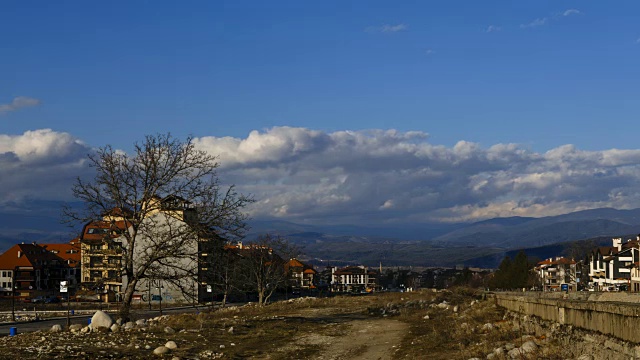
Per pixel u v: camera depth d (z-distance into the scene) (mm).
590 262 128375
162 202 34688
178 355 21953
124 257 34094
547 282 151875
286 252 86688
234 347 25016
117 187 33438
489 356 17953
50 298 106188
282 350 24922
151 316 56625
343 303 55594
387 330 31344
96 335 26141
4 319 66562
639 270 94062
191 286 36594
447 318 33688
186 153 34344
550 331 18234
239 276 71188
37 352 20594
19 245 122000
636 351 12188
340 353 24422
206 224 33938
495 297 36062
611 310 13602
